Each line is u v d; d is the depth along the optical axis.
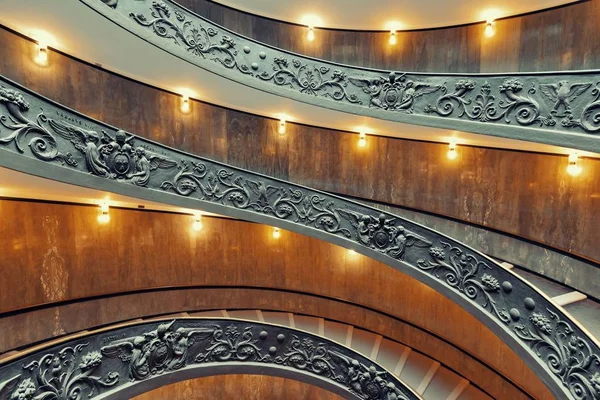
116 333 5.82
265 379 9.70
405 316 9.66
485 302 6.02
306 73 8.11
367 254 7.47
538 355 5.24
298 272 10.23
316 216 7.75
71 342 5.13
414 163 9.38
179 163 6.60
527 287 5.49
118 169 5.63
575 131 5.20
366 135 9.82
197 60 7.05
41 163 4.57
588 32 7.43
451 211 8.93
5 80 4.20
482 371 8.27
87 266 7.51
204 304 9.49
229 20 9.47
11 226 6.43
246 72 7.71
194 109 8.92
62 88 6.97
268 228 10.02
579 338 4.75
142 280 8.45
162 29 6.54
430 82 7.16
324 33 9.98
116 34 6.25
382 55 9.88
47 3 5.46
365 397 7.69
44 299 6.82
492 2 8.30
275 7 9.43
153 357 6.31
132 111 8.04
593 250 6.78
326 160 9.93
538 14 8.12
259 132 9.62
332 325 10.31
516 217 7.98
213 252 9.48
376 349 9.52
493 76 6.27
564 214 7.24
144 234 8.48
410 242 7.10
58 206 7.07
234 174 7.29
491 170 8.38
